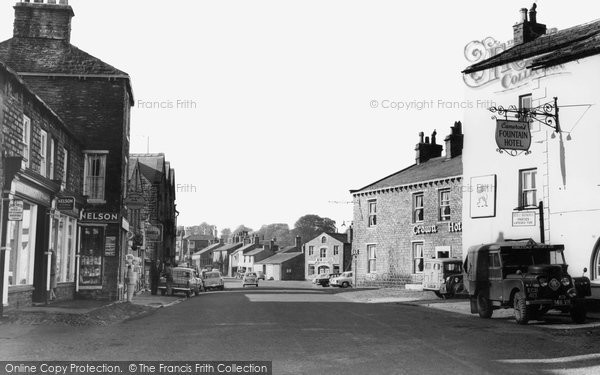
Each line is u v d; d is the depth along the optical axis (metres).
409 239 39.97
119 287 25.33
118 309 19.78
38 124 18.58
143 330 14.11
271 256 106.00
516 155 22.72
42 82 25.33
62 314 15.70
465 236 25.33
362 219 44.94
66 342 11.58
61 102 25.44
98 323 15.37
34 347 10.80
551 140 21.59
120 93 25.80
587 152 20.33
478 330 14.39
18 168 15.10
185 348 11.01
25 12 25.91
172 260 59.72
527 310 15.73
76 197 23.28
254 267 108.69
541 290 15.68
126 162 27.38
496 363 9.59
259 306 23.55
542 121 21.75
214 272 49.47
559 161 21.23
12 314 15.09
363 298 31.56
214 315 18.97
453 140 41.06
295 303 25.94
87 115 25.53
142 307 22.64
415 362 9.63
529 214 22.30
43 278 19.27
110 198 25.30
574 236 20.53
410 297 31.16
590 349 11.19
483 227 24.50
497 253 17.33
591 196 20.09
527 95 23.48
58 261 22.05
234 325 15.47
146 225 40.19
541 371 8.94
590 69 20.41
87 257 25.02
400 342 12.05
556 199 21.28
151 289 37.97
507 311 20.09
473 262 18.88
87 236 25.16
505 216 23.58
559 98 21.38
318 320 17.00
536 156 22.28
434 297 30.89
